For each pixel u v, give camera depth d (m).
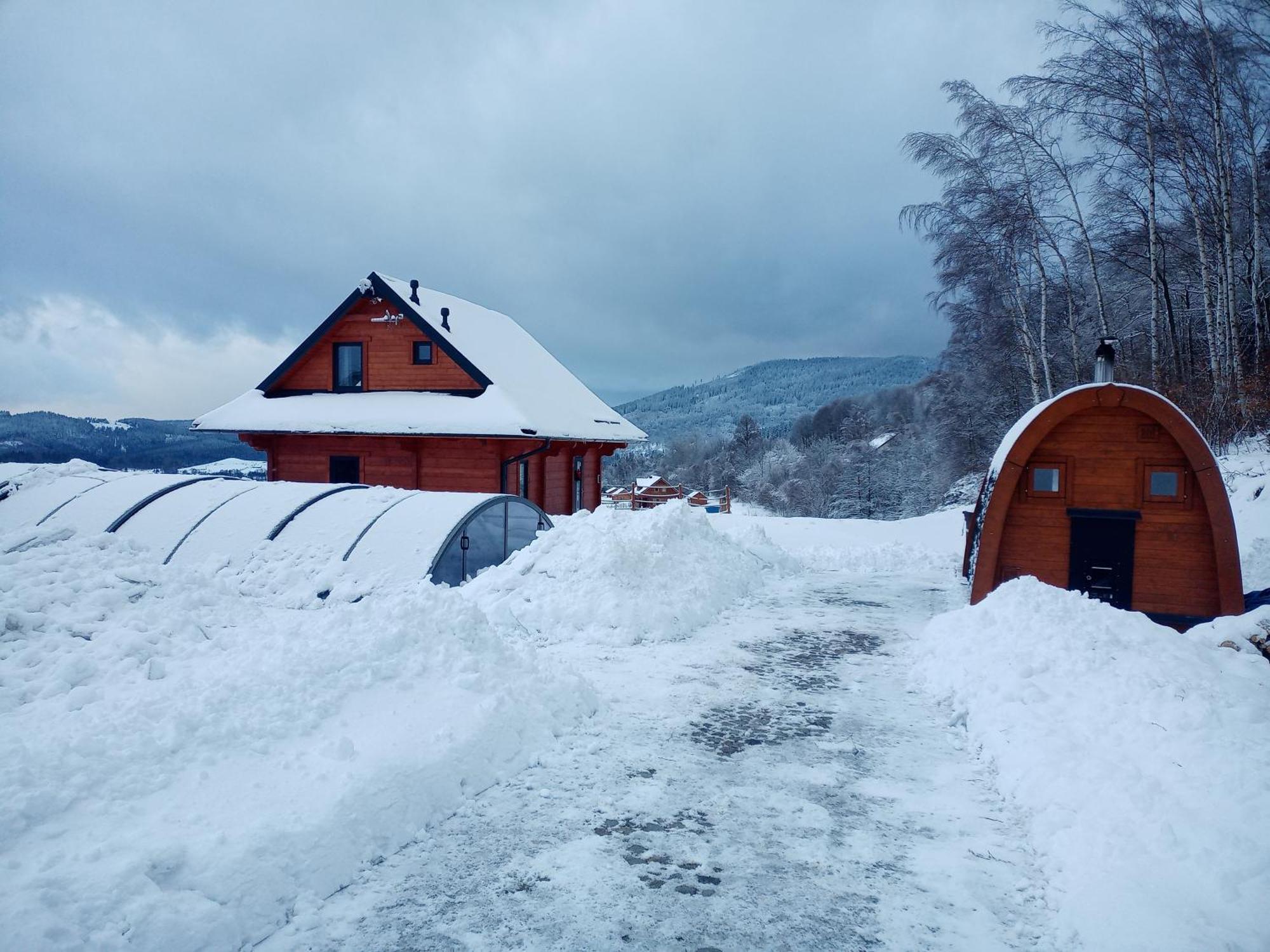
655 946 3.24
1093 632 6.70
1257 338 22.03
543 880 3.77
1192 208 23.27
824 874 3.85
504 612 8.88
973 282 27.62
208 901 3.19
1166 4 21.89
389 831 4.08
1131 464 10.01
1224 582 9.45
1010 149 25.11
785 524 23.70
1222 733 4.68
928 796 4.81
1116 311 30.16
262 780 4.13
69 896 3.00
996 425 38.28
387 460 19.50
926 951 3.22
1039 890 3.69
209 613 6.12
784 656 8.31
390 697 5.34
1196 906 3.26
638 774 5.09
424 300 22.52
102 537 6.75
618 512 12.41
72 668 4.73
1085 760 4.67
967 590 12.72
